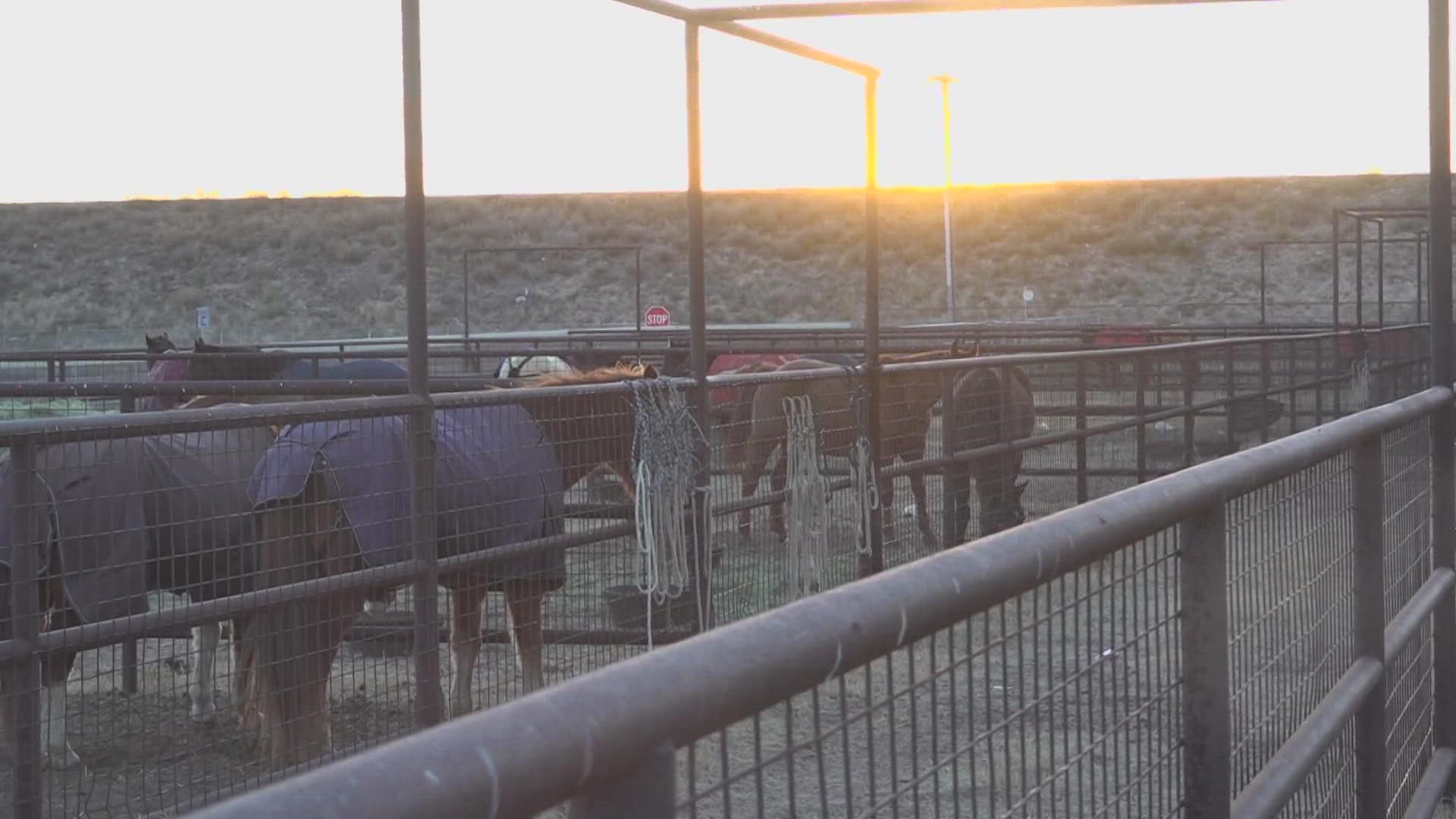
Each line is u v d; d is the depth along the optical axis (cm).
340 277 6712
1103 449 1404
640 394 696
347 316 6281
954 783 195
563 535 657
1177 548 287
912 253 6981
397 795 103
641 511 686
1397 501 486
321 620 568
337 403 541
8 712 471
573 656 751
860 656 163
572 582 728
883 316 6144
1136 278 6594
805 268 6844
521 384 876
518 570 632
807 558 789
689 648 140
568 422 675
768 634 149
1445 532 572
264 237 7081
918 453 980
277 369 1435
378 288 6581
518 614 671
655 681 132
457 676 650
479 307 6412
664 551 696
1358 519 432
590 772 122
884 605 168
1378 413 438
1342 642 414
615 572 737
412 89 563
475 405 605
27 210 7356
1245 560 321
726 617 779
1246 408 1611
